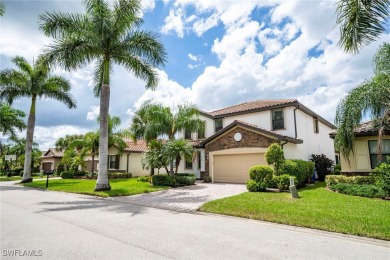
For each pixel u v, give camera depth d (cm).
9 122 2736
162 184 1595
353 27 604
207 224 664
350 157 1377
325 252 454
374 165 1310
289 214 718
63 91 2316
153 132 1773
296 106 1755
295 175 1299
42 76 2178
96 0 1348
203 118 2308
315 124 2195
